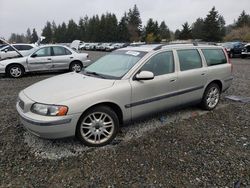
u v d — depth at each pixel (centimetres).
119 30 7556
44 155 354
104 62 477
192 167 327
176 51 474
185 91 480
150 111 432
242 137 418
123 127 447
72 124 347
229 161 342
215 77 538
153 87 424
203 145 387
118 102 385
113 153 361
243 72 1166
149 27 7088
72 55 1160
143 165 331
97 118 376
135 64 418
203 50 528
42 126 335
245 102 622
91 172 316
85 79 408
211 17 6022
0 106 579
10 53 1382
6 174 311
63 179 303
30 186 290
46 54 1105
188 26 6619
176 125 462
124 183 295
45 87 391
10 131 431
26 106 354
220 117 511
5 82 932
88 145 375
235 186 290
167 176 308
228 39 6209
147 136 414
